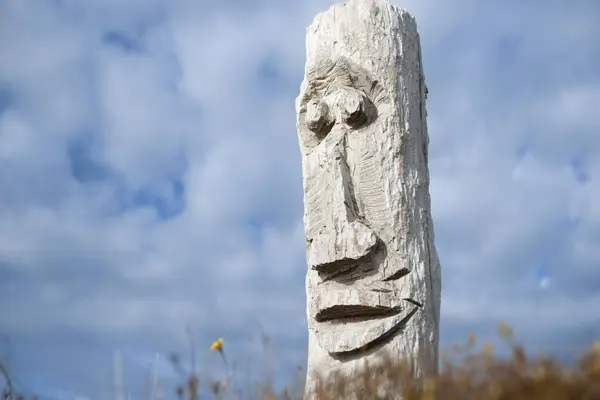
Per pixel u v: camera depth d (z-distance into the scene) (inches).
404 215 103.9
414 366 99.9
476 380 81.3
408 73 108.5
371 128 106.0
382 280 102.5
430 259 104.9
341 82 108.2
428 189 108.1
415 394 84.9
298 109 111.9
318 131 108.8
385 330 100.6
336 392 93.1
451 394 80.4
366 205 104.8
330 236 103.6
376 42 107.9
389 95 106.6
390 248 103.1
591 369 79.0
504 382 79.1
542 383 78.1
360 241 101.9
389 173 104.9
